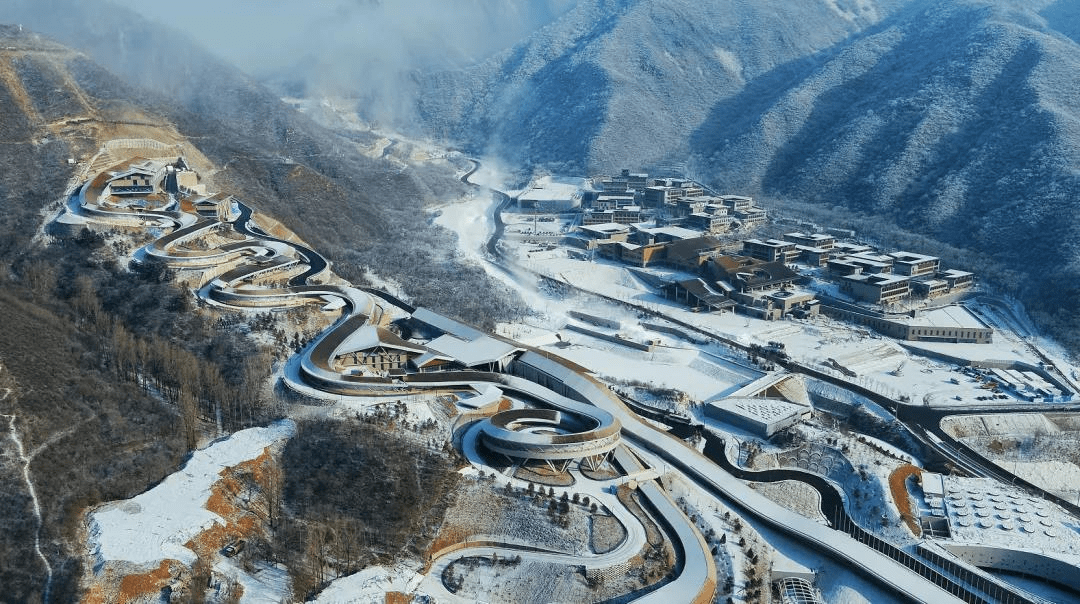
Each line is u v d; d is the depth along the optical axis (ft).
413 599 651.66
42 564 622.54
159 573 623.77
